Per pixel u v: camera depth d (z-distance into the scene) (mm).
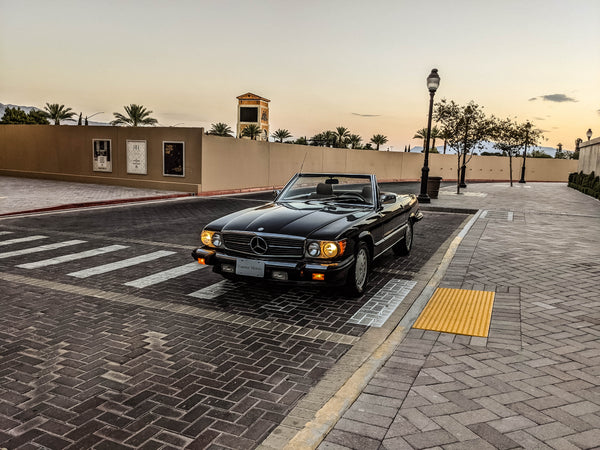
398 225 7090
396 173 38906
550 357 3727
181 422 2799
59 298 5266
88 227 10461
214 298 5344
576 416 2844
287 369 3553
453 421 2793
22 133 24141
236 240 5117
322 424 2758
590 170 27016
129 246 8375
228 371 3504
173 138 19875
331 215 5480
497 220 12266
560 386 3234
